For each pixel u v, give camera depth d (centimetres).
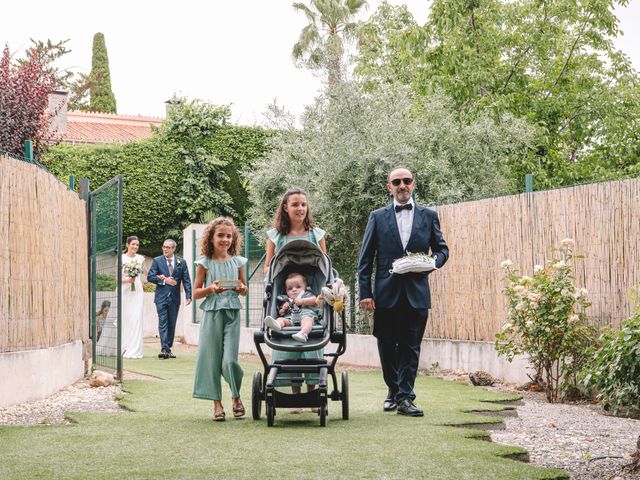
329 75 1805
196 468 500
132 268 1557
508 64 2428
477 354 1173
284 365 704
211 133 3005
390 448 568
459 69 2227
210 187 3009
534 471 494
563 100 2448
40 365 882
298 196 762
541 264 1054
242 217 3053
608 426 728
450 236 1248
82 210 1147
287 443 590
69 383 1010
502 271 1133
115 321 1097
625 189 916
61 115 3272
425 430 653
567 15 2431
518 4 2433
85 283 1159
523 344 965
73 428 668
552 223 1032
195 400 877
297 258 755
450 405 834
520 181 2231
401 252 788
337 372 1273
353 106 1727
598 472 534
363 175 1571
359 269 807
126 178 2894
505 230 1124
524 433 688
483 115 1995
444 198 1656
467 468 500
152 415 755
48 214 945
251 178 1972
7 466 508
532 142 2230
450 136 1805
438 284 1283
